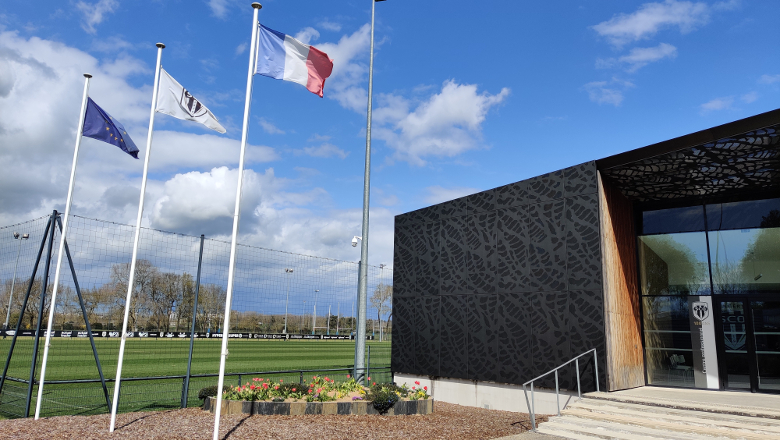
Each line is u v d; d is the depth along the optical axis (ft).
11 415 36.17
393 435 29.50
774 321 40.83
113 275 144.36
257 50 28.68
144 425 29.35
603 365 38.24
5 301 124.16
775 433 27.02
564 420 33.14
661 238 47.21
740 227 43.83
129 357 95.76
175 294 156.04
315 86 30.50
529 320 43.86
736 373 41.47
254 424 30.55
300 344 164.04
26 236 37.27
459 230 51.83
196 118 31.86
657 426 30.07
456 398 49.52
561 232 42.63
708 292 44.06
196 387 54.85
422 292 54.85
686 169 39.17
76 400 44.21
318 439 27.40
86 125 33.30
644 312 46.39
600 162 40.63
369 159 53.06
